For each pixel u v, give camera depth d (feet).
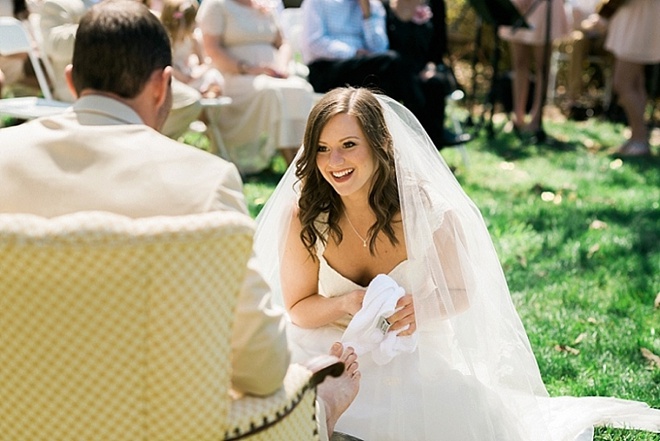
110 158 6.01
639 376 11.41
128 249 5.24
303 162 9.27
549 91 35.37
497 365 9.21
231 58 21.49
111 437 5.57
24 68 20.53
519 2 28.40
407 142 9.14
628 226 18.38
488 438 8.85
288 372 6.52
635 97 26.58
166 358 5.43
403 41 23.08
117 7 6.37
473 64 29.76
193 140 25.23
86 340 5.38
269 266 9.87
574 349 12.14
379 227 9.14
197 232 5.39
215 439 5.70
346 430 8.96
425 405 8.86
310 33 22.40
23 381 5.54
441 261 9.05
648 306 13.89
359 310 9.11
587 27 31.07
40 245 5.18
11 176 5.97
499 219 18.48
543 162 24.99
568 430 9.59
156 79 6.42
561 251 16.51
